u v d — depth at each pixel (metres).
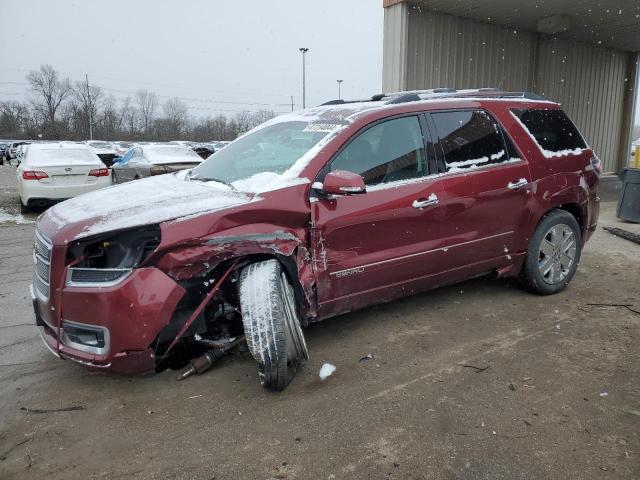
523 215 4.36
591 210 5.00
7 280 5.50
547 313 4.32
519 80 14.70
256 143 4.14
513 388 3.11
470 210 4.01
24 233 8.12
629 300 4.62
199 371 3.35
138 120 75.62
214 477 2.38
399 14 11.54
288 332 3.07
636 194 8.36
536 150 4.49
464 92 4.52
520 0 11.64
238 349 3.63
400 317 4.26
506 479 2.33
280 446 2.59
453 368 3.38
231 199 3.15
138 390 3.17
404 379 3.24
